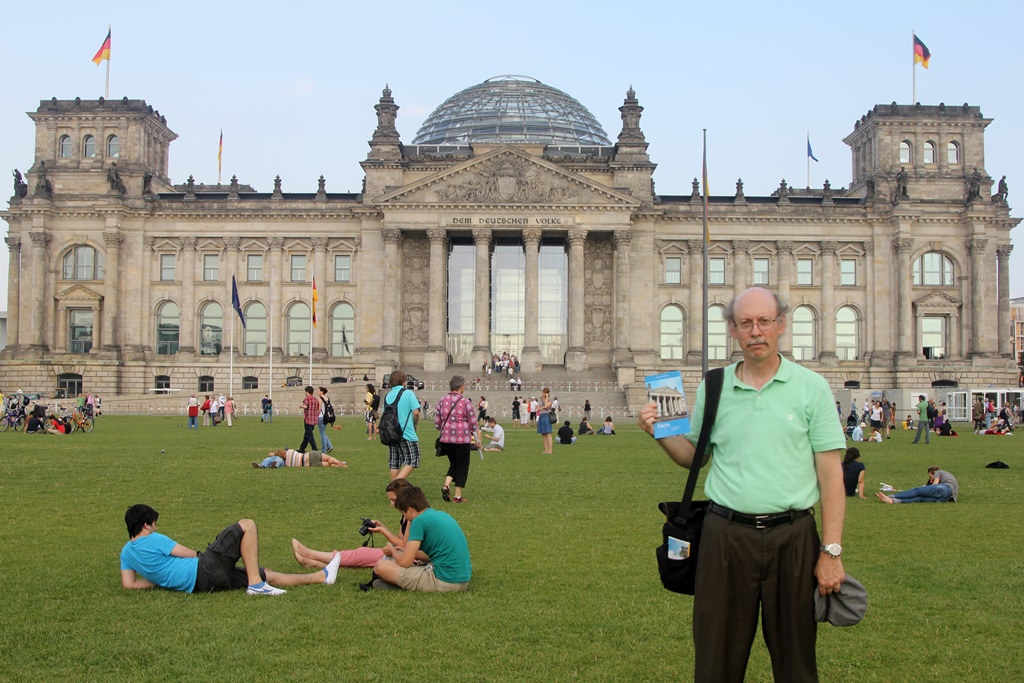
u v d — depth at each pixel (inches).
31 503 1370.6
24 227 5915.4
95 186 6072.8
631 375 5570.9
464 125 7121.1
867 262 5999.0
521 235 5979.3
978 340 5890.8
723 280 6028.5
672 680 625.6
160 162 6574.8
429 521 861.2
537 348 5669.3
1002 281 5949.8
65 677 619.8
